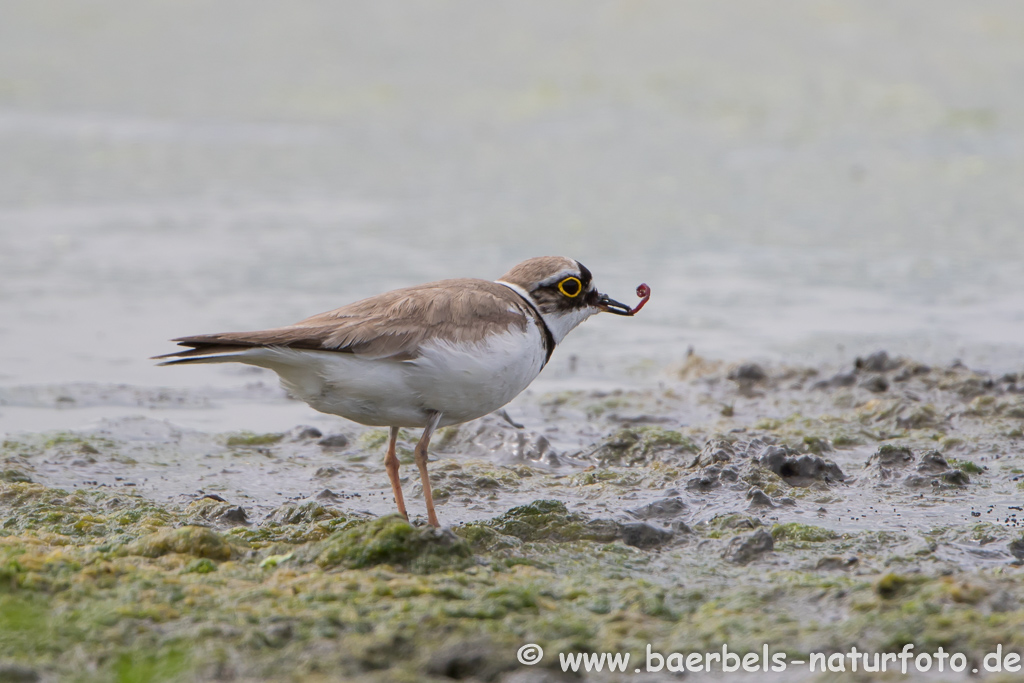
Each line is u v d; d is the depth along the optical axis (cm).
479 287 859
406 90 2969
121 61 3212
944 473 977
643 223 2039
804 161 2466
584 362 1454
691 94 2867
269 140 2659
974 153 2500
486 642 620
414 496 954
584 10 3447
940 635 625
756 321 1588
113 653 611
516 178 2345
